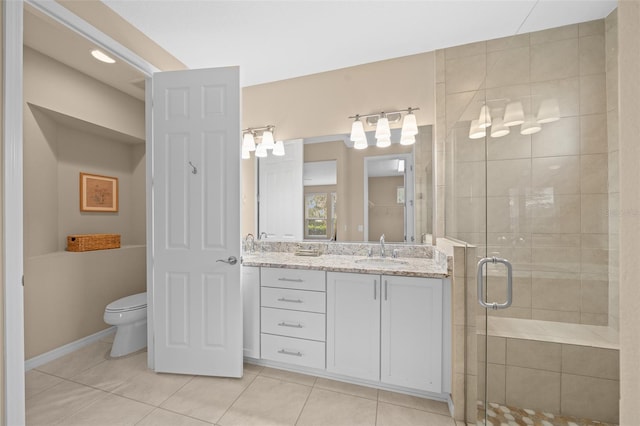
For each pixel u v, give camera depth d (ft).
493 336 4.54
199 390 5.78
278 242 8.76
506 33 6.64
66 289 7.50
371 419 4.98
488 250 4.71
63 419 4.91
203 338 6.28
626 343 0.99
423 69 7.49
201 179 6.28
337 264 6.43
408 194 7.66
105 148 9.39
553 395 4.05
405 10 5.92
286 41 6.93
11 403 3.91
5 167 3.91
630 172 0.99
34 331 6.76
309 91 8.48
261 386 5.91
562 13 3.92
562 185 4.08
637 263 0.96
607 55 3.14
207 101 6.27
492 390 4.49
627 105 1.00
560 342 4.00
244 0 5.63
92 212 8.96
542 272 4.26
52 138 7.68
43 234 7.42
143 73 6.42
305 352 6.26
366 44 7.05
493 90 4.74
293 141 8.65
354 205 8.07
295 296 6.35
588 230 3.74
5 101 3.92
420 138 7.54
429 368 5.41
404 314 5.56
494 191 4.68
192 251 6.31
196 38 6.77
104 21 5.63
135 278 9.53
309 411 5.16
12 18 3.99
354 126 7.79
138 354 7.37
